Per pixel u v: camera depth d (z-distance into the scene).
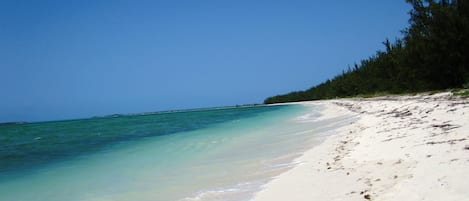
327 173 8.27
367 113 26.08
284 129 22.25
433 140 9.23
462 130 9.82
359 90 84.81
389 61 61.53
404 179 6.36
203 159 12.76
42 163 14.38
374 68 75.81
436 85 42.31
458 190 5.16
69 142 23.98
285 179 8.47
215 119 48.81
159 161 13.02
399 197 5.52
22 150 19.80
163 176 10.27
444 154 7.42
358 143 11.76
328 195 6.53
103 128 41.41
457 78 39.53
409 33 45.31
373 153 9.44
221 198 7.58
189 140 19.89
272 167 10.20
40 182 10.58
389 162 8.00
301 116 36.38
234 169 10.46
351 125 19.11
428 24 41.09
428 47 40.31
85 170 12.19
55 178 11.07
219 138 19.73
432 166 6.70
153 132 29.55
